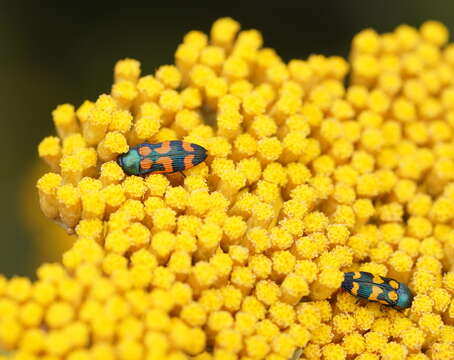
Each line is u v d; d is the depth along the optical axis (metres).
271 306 0.21
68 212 0.22
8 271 0.26
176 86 0.23
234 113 0.22
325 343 0.22
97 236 0.21
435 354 0.22
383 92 0.24
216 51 0.23
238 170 0.22
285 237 0.22
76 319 0.20
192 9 0.27
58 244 0.25
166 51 0.27
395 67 0.24
